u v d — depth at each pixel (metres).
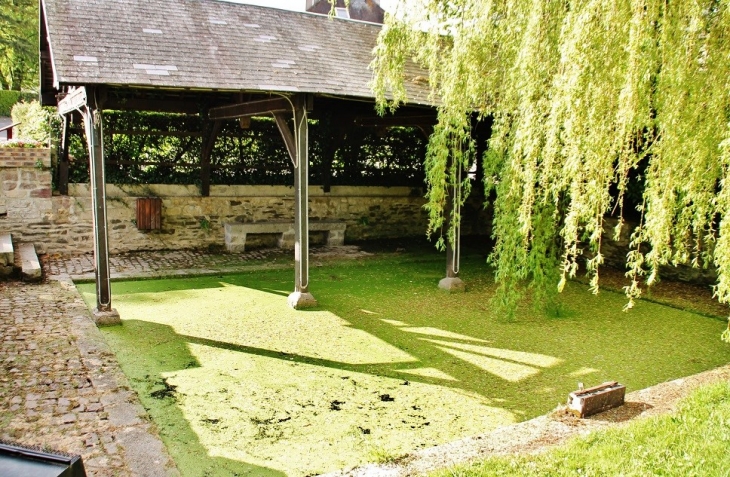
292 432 3.21
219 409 3.47
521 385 3.99
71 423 3.11
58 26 5.24
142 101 7.80
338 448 3.03
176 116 8.49
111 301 5.58
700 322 5.65
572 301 6.43
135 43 5.41
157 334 4.88
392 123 8.39
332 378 4.03
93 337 4.59
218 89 5.06
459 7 4.80
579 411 3.15
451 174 5.59
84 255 7.75
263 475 2.75
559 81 3.28
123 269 7.27
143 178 8.33
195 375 4.00
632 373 4.27
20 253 6.94
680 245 3.69
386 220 10.36
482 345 4.86
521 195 4.52
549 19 3.63
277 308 5.82
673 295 6.66
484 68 4.59
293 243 9.21
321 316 5.59
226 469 2.79
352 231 10.05
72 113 6.93
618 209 8.03
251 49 6.05
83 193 7.86
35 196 7.48
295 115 5.58
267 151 9.23
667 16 2.93
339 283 7.07
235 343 4.71
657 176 3.21
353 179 10.08
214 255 8.43
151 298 6.09
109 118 8.03
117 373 3.88
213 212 8.79
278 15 7.26
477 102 4.87
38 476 1.31
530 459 2.60
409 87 6.46
